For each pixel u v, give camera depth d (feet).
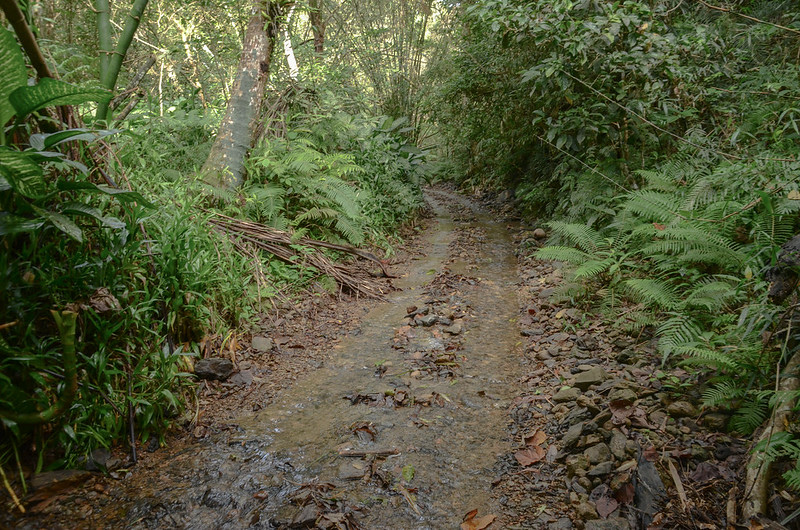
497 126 30.14
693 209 12.65
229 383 10.26
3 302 7.14
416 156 30.45
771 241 9.54
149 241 9.45
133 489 7.29
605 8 15.66
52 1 14.90
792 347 8.29
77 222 8.54
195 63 22.85
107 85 12.41
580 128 17.63
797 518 6.10
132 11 12.53
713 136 16.17
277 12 18.38
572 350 11.39
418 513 6.88
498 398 9.95
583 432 8.12
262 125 19.79
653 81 15.72
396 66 38.11
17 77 6.63
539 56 22.44
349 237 18.26
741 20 17.93
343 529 6.49
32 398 6.81
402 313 14.67
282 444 8.45
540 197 25.18
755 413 7.72
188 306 10.13
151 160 15.61
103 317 8.41
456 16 32.99
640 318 11.37
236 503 7.00
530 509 6.91
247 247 14.88
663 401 8.70
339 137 23.16
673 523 6.39
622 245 14.05
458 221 28.22
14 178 6.79
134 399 8.13
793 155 11.39
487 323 13.82
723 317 9.73
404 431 8.84
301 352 12.03
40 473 7.14
